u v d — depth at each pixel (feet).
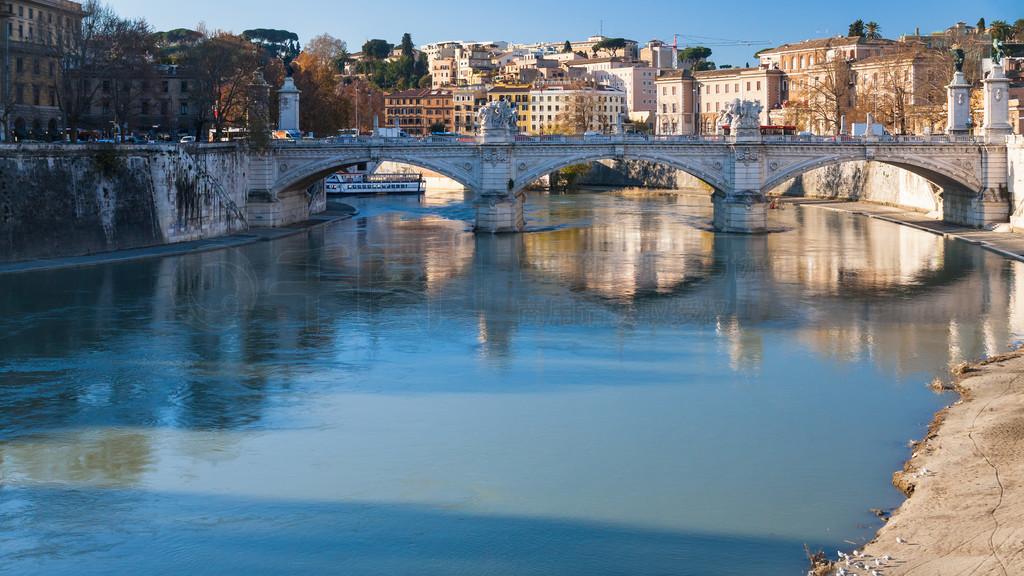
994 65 412.98
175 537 121.60
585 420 163.63
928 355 204.54
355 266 327.06
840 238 399.44
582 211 535.60
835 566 110.52
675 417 164.86
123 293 268.82
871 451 147.95
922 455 142.72
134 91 509.76
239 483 137.59
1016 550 108.58
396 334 226.17
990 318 240.12
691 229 437.17
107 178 333.42
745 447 150.30
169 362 199.82
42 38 406.41
